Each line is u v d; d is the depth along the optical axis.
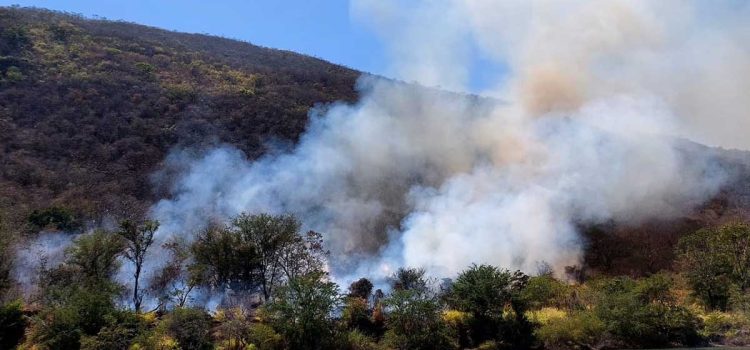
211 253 25.66
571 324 24.06
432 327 22.25
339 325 21.69
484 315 23.84
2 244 23.97
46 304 20.75
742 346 24.25
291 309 20.75
